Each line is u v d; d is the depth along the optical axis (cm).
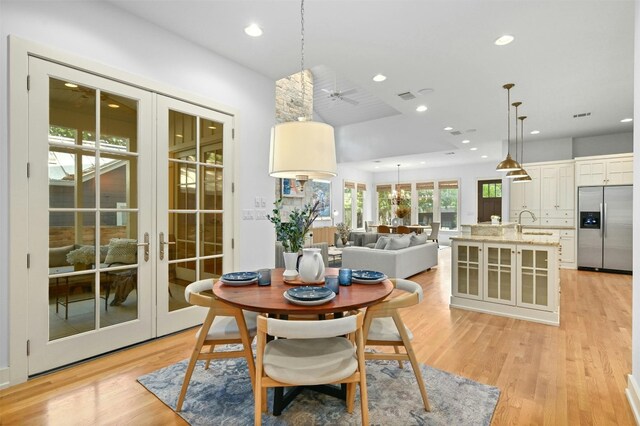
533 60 338
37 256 222
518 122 573
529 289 356
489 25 275
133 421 180
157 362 247
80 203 242
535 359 261
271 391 212
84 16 242
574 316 371
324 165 182
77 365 239
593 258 633
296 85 768
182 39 301
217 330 201
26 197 216
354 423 179
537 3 246
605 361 257
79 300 244
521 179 560
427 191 1169
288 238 223
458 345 289
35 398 199
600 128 617
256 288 201
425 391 193
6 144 208
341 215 1116
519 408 195
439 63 346
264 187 382
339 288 201
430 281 558
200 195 320
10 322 211
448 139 709
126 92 265
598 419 186
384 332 204
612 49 313
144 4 254
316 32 289
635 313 200
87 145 245
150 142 281
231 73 344
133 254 273
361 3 248
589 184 639
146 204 279
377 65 352
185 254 309
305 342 184
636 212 201
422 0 244
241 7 255
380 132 902
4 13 208
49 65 225
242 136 356
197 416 184
